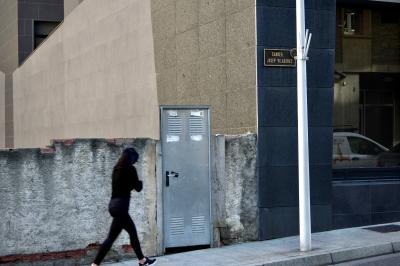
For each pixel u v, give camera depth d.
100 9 19.02
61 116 23.58
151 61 15.08
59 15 39.78
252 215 10.75
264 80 10.77
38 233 9.34
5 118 34.72
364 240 10.45
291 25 10.91
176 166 10.29
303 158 9.73
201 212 10.44
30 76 29.05
